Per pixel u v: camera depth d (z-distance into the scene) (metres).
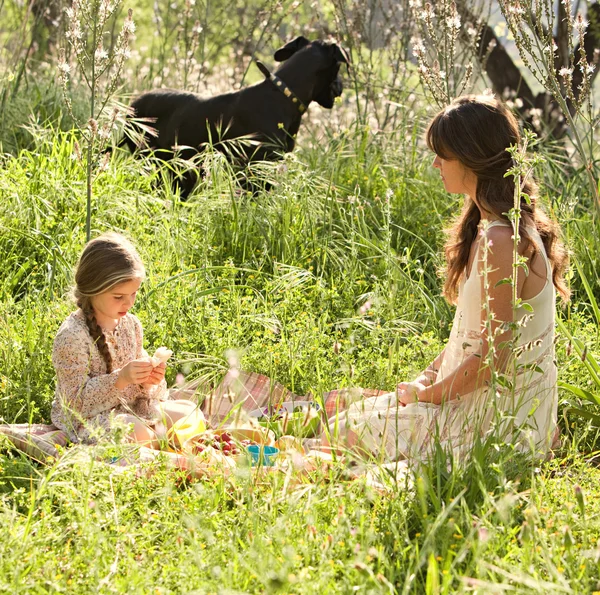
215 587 2.36
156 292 4.65
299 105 6.62
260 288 5.24
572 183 6.37
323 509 2.84
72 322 3.58
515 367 3.04
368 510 2.80
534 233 3.25
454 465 2.86
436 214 6.25
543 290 3.28
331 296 4.98
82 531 2.61
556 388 3.47
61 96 7.86
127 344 3.77
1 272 5.04
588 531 2.72
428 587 2.32
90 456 2.88
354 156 6.91
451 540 2.60
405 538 2.63
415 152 6.95
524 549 2.51
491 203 3.27
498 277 3.20
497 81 8.86
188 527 2.70
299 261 5.49
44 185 5.71
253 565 2.43
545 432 3.39
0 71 7.86
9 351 4.05
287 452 2.86
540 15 4.10
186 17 9.19
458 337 3.45
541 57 4.14
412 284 5.04
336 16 8.26
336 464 3.03
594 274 5.41
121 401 3.56
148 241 5.32
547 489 2.97
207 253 5.48
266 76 6.57
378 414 3.39
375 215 6.24
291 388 4.18
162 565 2.55
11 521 2.65
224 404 4.09
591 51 8.01
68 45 7.64
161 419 3.68
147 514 2.81
